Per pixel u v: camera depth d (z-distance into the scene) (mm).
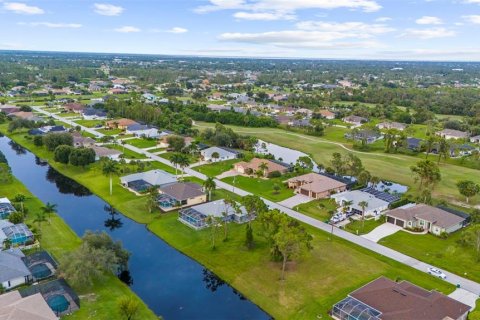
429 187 131250
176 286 74812
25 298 60938
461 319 63344
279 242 72875
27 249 83562
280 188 126938
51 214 102438
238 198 116562
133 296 70000
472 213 103562
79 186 127938
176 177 131625
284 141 199250
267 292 72000
